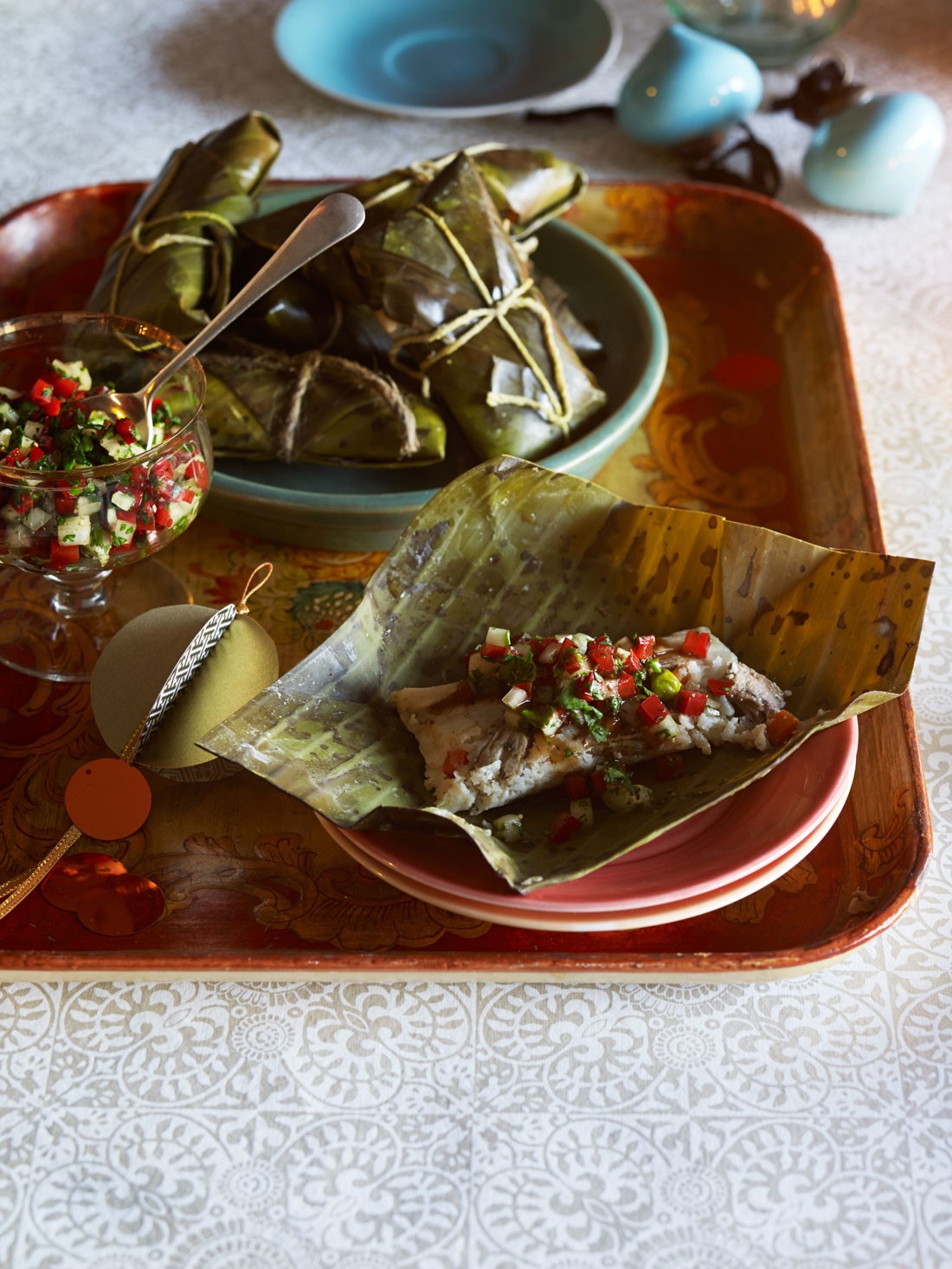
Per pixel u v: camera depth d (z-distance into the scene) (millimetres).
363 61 1096
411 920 675
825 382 865
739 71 1001
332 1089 641
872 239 1005
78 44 1167
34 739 724
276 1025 655
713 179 1022
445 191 820
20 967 651
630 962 649
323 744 674
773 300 938
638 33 1219
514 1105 639
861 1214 617
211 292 826
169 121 1074
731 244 954
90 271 935
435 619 722
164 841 695
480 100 1069
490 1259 607
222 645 688
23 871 687
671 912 636
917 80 1152
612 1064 648
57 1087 640
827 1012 662
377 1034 654
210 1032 653
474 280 804
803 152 1069
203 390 734
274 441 794
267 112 1083
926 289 969
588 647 689
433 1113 636
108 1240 609
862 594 691
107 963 650
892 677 679
